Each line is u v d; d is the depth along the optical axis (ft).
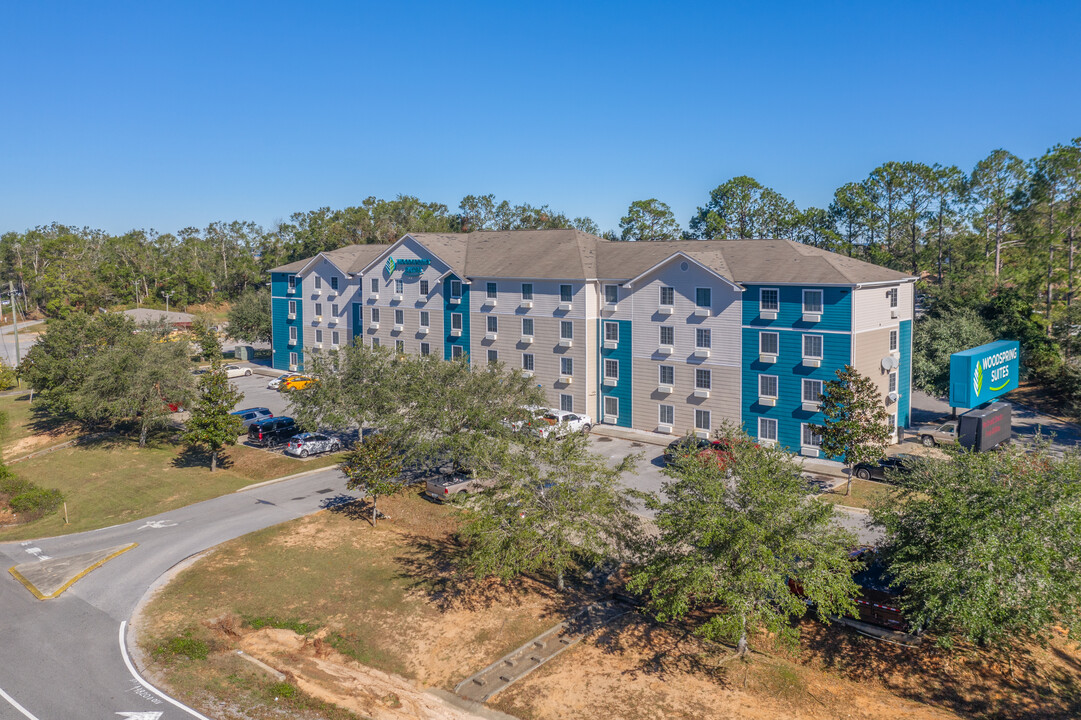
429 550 111.24
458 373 140.77
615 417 179.93
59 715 68.74
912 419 183.83
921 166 284.61
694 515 76.84
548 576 104.22
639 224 370.94
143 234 599.57
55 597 95.55
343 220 428.15
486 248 209.46
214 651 82.28
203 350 280.10
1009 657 77.36
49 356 194.80
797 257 155.63
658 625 89.35
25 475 153.99
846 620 86.28
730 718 71.15
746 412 158.10
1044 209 260.21
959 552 70.59
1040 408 190.49
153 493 138.51
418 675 80.69
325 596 97.25
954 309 219.20
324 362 157.48
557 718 71.92
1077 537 67.67
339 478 144.87
